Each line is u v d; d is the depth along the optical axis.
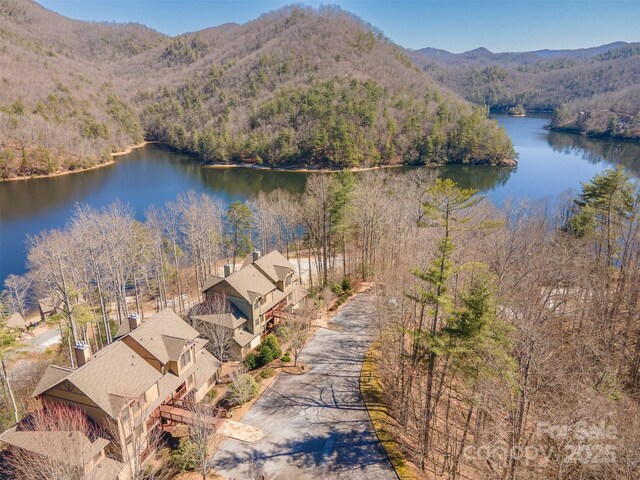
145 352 33.28
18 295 59.66
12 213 96.25
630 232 45.44
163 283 60.41
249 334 45.31
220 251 75.81
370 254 66.31
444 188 27.58
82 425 27.08
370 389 38.66
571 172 131.50
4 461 26.61
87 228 57.41
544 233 58.22
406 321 39.50
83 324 47.28
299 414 35.31
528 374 24.36
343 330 49.56
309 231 69.75
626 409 25.08
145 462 30.39
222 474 29.17
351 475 29.34
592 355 35.12
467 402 28.84
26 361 47.38
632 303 39.53
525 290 36.69
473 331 26.36
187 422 31.69
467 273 39.62
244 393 36.44
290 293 52.44
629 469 20.95
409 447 32.34
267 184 127.44
